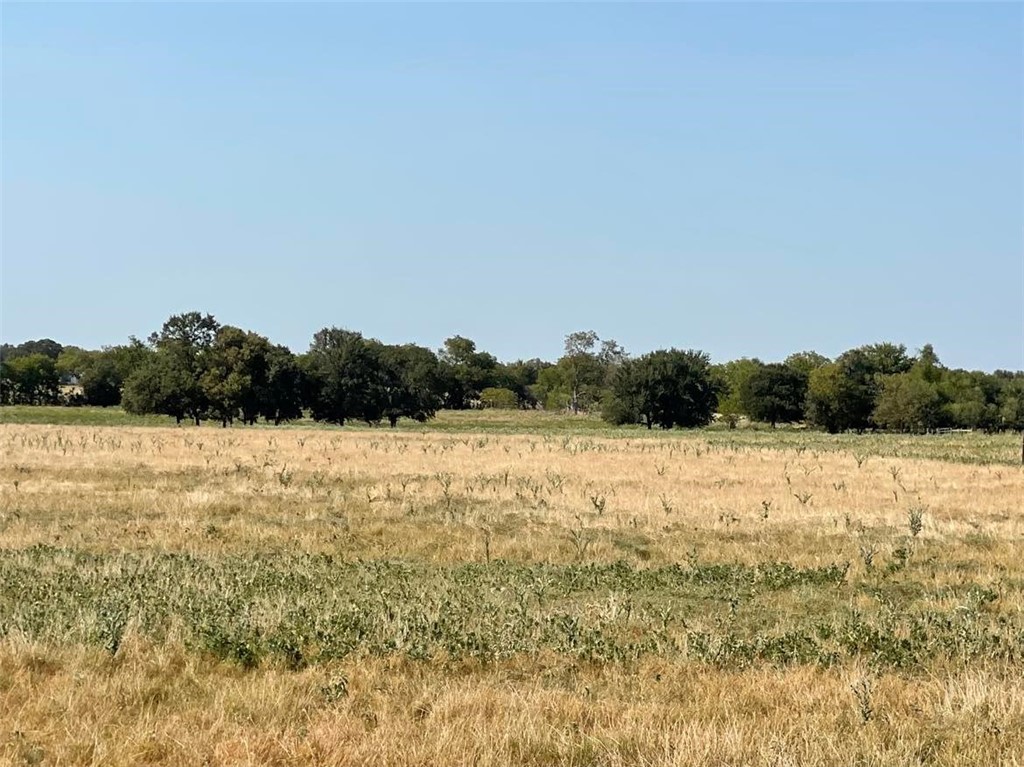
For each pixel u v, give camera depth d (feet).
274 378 321.93
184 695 32.58
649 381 378.32
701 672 36.52
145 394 299.79
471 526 74.59
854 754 27.14
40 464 117.91
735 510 84.94
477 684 34.58
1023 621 45.83
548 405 576.61
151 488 95.35
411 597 46.37
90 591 45.83
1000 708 31.14
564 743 28.07
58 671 34.45
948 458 170.09
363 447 165.89
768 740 28.12
